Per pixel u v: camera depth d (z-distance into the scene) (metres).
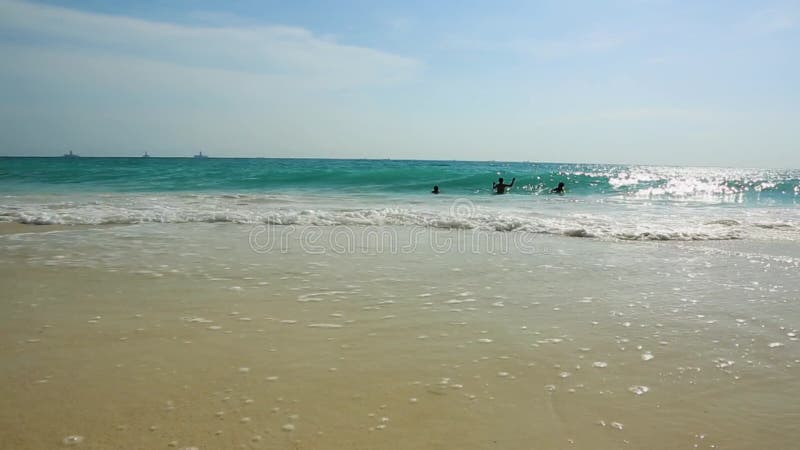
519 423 2.58
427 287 5.27
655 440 2.45
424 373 3.15
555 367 3.27
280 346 3.56
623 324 4.12
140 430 2.45
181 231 9.00
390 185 24.14
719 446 2.40
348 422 2.57
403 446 2.36
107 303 4.53
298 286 5.23
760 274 5.97
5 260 6.30
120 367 3.18
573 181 25.55
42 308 4.37
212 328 3.91
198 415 2.61
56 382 2.96
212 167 41.91
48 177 26.22
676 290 5.22
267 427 2.50
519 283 5.49
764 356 3.49
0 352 3.40
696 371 3.23
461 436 2.46
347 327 3.98
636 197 19.70
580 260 6.80
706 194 21.30
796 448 2.38
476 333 3.88
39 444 2.32
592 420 2.62
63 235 8.38
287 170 33.41
